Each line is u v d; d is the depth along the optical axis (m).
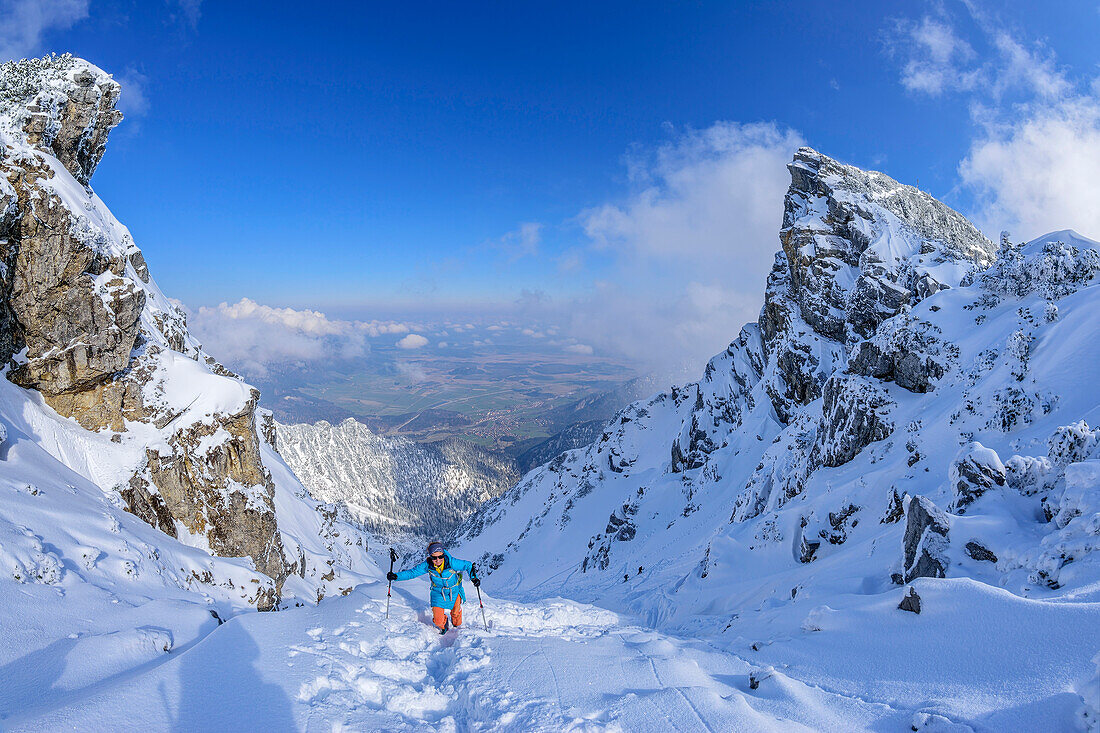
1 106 18.70
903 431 27.11
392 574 9.17
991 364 23.89
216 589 14.42
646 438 118.81
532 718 5.80
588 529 93.19
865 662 8.41
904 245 57.47
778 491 37.78
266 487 19.84
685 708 6.11
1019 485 13.39
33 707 5.57
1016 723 5.75
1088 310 20.69
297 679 6.27
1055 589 9.03
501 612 10.60
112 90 21.75
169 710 5.41
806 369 60.09
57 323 15.86
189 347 28.20
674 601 27.84
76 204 17.73
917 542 13.21
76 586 9.16
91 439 16.17
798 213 69.62
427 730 5.74
